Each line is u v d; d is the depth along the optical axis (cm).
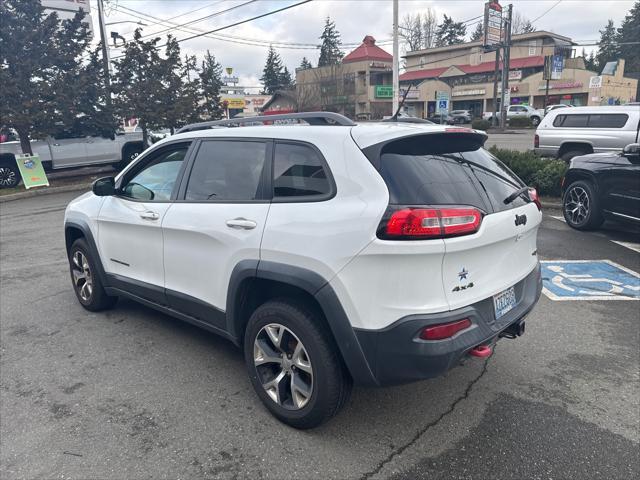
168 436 304
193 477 269
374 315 260
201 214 344
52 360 404
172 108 1794
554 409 324
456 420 314
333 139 287
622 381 357
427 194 262
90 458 286
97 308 496
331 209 275
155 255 391
